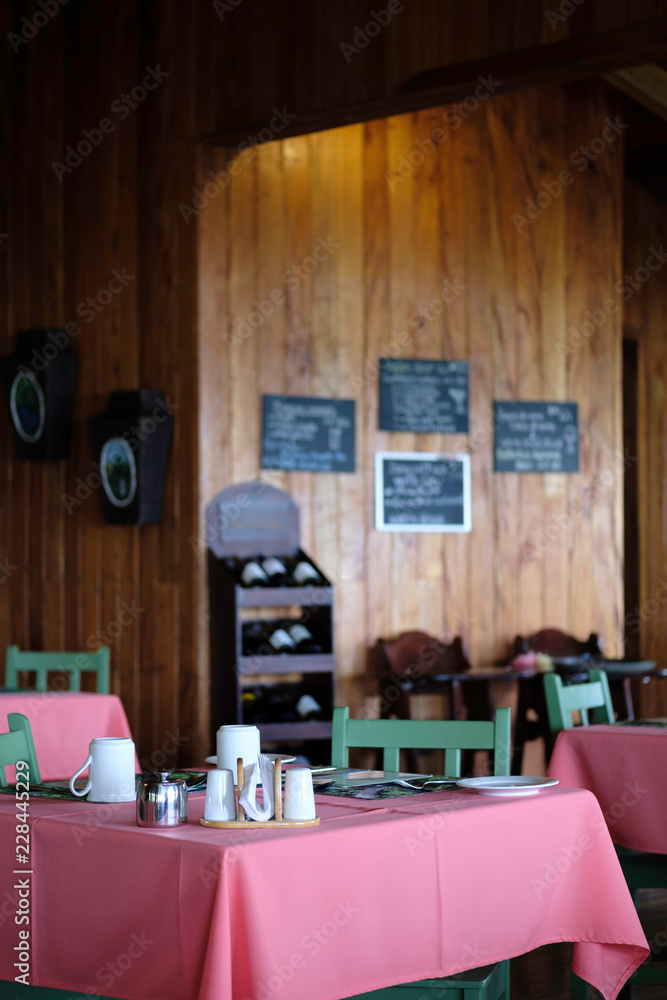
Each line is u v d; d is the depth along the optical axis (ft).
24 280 17.89
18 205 17.97
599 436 19.66
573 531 19.30
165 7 16.24
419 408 17.79
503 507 18.61
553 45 12.91
